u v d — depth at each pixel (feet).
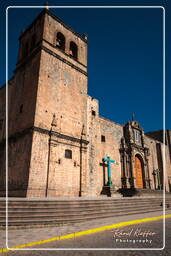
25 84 77.15
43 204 41.55
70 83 81.30
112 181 97.09
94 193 84.33
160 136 167.02
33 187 57.82
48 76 72.95
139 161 117.08
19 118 73.00
